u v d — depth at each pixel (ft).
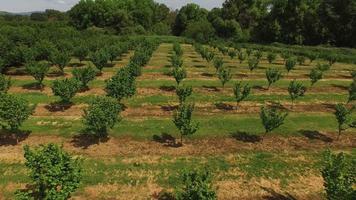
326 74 190.60
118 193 69.41
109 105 88.43
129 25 472.03
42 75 138.51
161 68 187.73
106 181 73.31
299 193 72.08
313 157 88.02
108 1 489.26
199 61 219.20
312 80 154.40
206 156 85.97
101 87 142.72
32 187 70.03
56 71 173.37
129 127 101.30
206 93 140.36
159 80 158.10
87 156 83.76
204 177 56.44
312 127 107.34
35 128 99.25
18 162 80.12
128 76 115.85
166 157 84.64
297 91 124.16
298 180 76.95
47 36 255.91
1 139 91.04
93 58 166.09
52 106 119.55
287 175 78.74
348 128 107.96
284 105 129.80
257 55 219.61
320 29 358.02
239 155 87.25
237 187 72.95
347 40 349.00
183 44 347.97
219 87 150.00
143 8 525.75
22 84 145.69
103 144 90.17
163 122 106.63
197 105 126.21
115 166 79.36
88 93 134.41
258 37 399.44
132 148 88.63
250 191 71.77
